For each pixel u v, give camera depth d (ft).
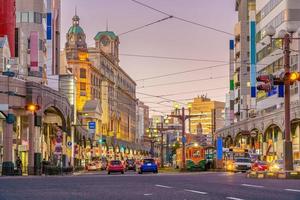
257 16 296.30
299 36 222.07
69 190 68.23
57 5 291.58
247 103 343.87
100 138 400.26
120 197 53.98
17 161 172.45
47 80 266.36
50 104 198.49
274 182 88.33
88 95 446.19
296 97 225.97
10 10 217.77
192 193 58.80
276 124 242.99
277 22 257.14
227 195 55.16
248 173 117.60
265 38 276.41
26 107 153.79
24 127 192.34
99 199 51.78
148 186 75.77
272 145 258.78
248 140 310.24
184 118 246.68
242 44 351.67
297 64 225.56
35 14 257.55
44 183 90.89
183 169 231.71
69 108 233.35
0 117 176.86
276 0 259.19
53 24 280.31
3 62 199.52
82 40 466.29
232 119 386.11
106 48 549.95
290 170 111.24
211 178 110.73
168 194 57.57
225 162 222.89
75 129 276.82
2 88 171.32
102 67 496.64
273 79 111.86
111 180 101.91
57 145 183.21
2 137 181.37
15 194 61.57
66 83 282.97
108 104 502.79
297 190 63.52
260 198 50.49
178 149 270.87
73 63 445.37
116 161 207.62
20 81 179.01
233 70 391.04
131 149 550.36
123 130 582.35
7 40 206.39
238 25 361.30
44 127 231.30
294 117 215.72
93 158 359.05
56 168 181.57
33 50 238.48
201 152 232.53
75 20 473.26
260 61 287.89
